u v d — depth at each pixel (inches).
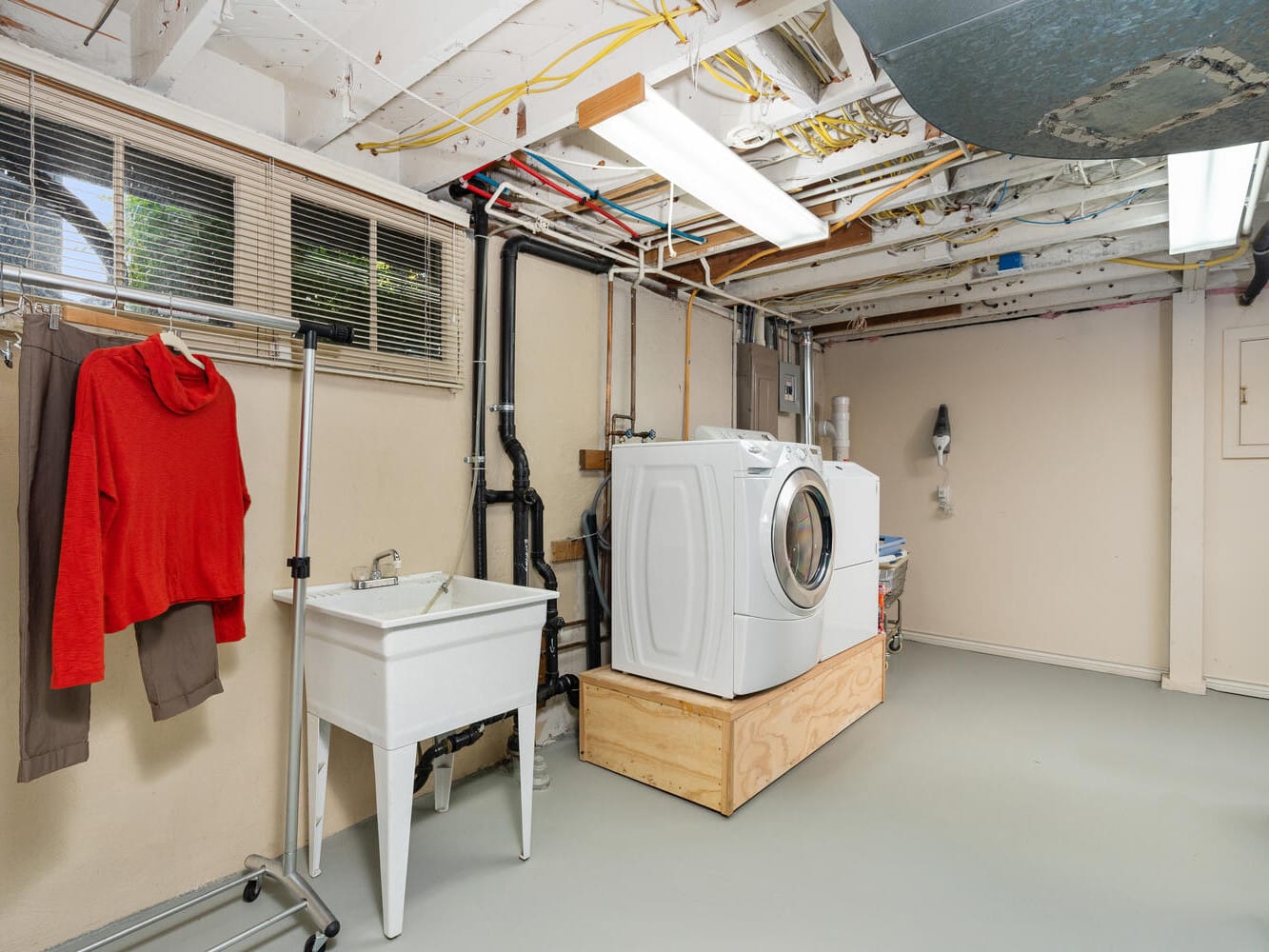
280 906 73.1
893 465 197.6
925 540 191.6
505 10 61.2
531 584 114.7
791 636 102.2
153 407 61.4
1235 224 101.3
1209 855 83.0
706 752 94.3
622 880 78.0
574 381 124.0
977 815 92.8
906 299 168.4
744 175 85.2
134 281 70.1
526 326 114.8
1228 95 43.0
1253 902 73.8
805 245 125.9
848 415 198.2
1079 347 168.4
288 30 76.6
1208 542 151.6
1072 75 42.1
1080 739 119.6
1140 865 80.8
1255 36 36.8
